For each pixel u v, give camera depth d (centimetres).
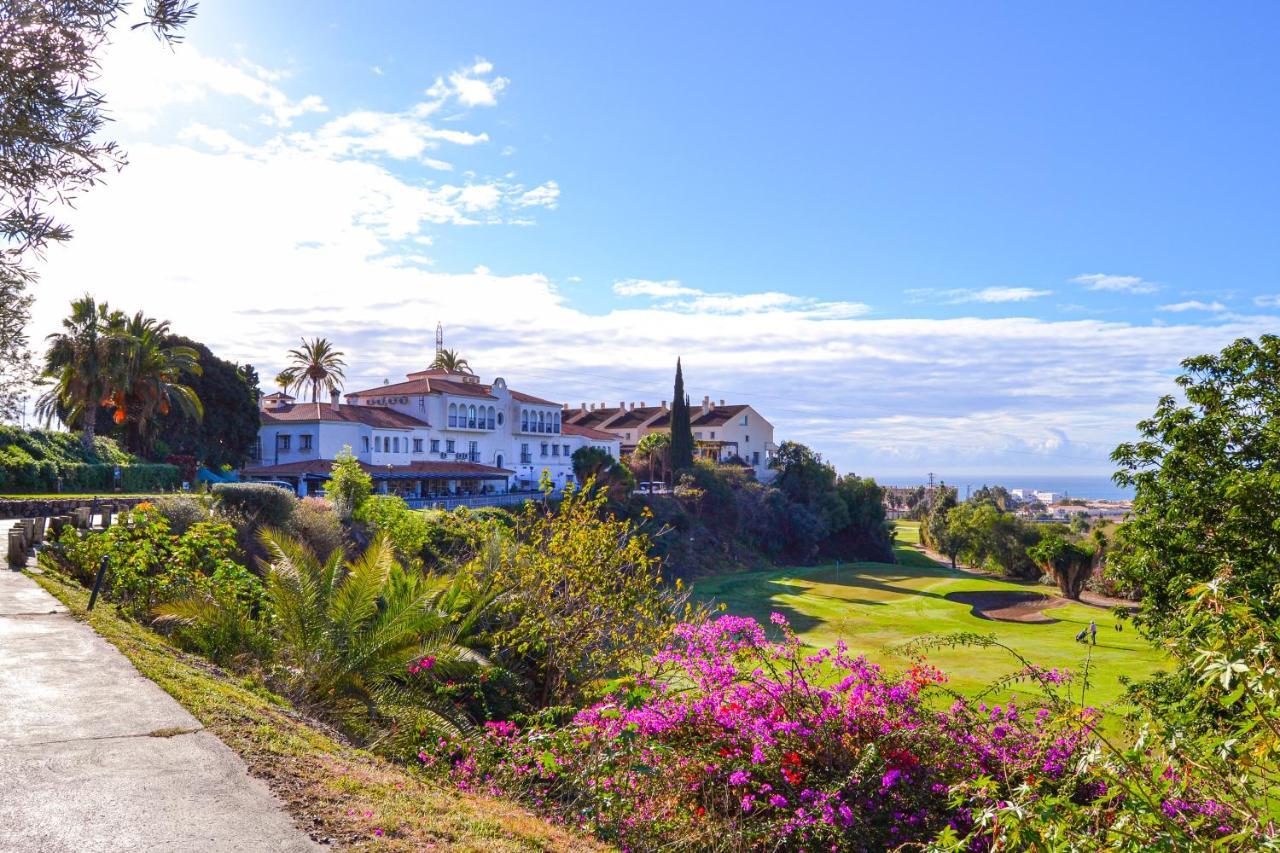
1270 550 1536
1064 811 415
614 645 1334
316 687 1009
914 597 4875
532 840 554
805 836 664
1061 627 3819
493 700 1272
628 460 8500
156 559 1284
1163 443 1880
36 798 460
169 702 670
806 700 783
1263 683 345
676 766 774
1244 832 351
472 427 7081
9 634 878
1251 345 1814
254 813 466
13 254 620
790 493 8131
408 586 1355
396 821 501
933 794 701
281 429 6075
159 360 4934
